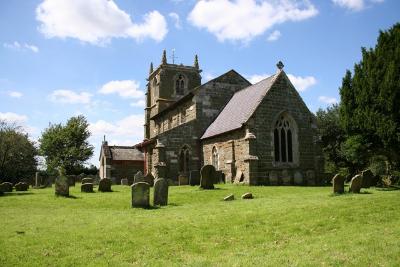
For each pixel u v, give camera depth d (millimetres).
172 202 18641
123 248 9992
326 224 12094
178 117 40281
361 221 12422
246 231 11531
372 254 8711
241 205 16141
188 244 10406
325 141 48625
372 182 25000
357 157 26266
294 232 11391
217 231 11562
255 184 26219
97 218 14062
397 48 22875
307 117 29922
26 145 53500
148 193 17141
